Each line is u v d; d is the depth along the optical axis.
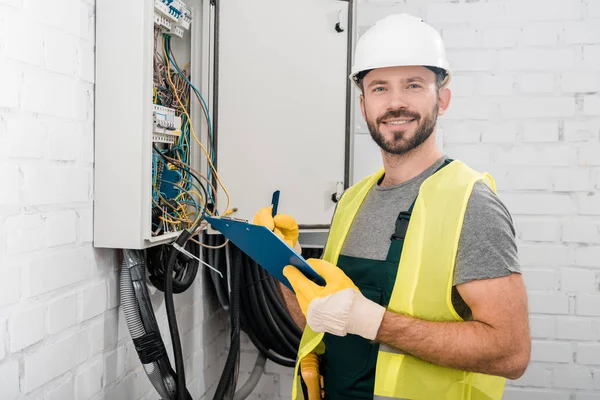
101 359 1.39
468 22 2.26
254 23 1.83
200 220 1.54
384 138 1.17
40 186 1.12
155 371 1.43
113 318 1.45
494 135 2.27
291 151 1.89
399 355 1.05
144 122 1.33
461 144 2.29
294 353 2.09
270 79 1.85
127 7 1.31
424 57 1.12
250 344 2.44
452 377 1.04
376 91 1.17
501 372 0.97
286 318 2.09
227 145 1.82
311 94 1.90
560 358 2.25
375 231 1.18
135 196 1.33
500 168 2.27
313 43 1.90
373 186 1.31
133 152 1.32
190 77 1.79
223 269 2.17
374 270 1.13
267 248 1.09
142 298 1.41
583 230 2.23
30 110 1.09
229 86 1.81
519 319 0.97
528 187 2.26
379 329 1.02
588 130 2.22
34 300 1.11
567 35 2.22
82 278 1.29
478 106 2.27
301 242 2.26
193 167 1.77
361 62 1.18
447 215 1.05
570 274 2.24
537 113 2.24
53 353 1.18
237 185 1.83
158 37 1.60
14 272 1.05
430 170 1.17
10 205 1.04
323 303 1.02
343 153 1.95
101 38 1.33
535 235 2.26
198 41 1.79
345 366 1.16
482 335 0.96
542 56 2.23
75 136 1.25
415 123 1.14
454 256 1.01
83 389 1.30
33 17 1.09
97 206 1.34
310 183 1.91
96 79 1.33
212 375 2.31
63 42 1.19
